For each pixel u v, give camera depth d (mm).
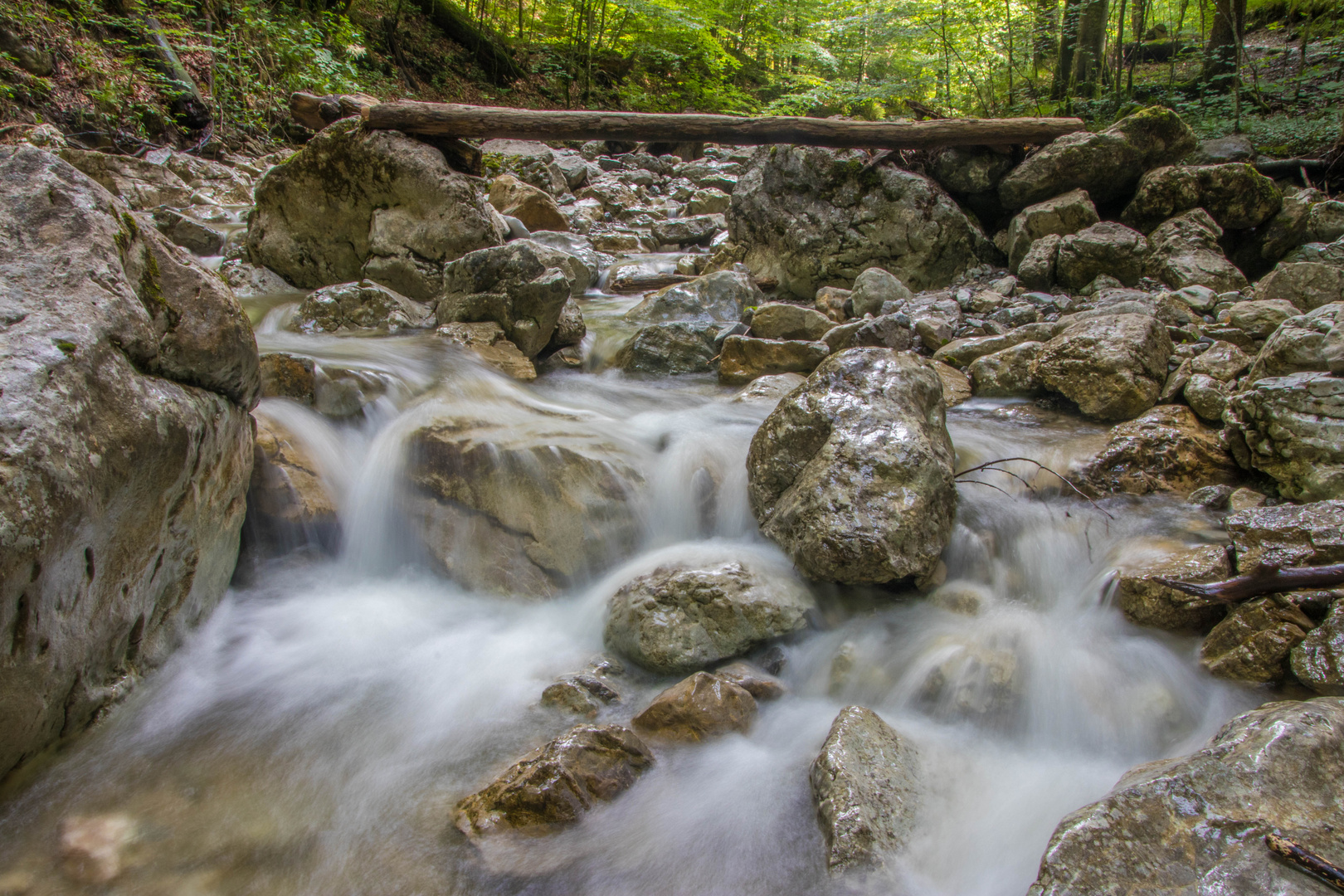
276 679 3027
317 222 6641
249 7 11234
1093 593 3184
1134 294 5820
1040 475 3994
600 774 2438
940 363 5422
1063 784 2451
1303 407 3535
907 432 3363
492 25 17453
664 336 5848
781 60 18922
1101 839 1767
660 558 3535
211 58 11156
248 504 3613
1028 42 11227
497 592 3656
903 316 5609
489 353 5230
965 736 2736
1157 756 2576
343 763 2604
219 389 2996
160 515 2650
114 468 2318
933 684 2852
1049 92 11664
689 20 15648
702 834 2316
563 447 3932
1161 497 3816
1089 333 4766
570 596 3670
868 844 2154
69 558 2203
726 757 2625
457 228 6320
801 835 2277
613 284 7633
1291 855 1661
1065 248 6355
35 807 2316
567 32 17141
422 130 6629
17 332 2180
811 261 7199
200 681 2967
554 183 10656
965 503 3781
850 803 2227
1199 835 1753
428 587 3770
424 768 2588
